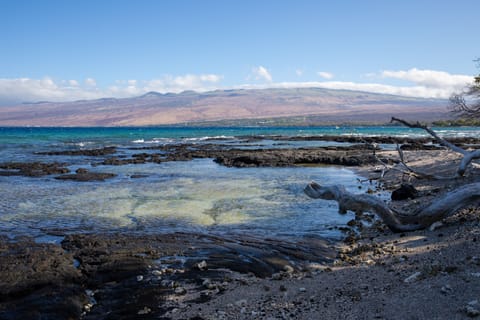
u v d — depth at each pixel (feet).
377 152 137.90
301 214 50.31
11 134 323.98
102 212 51.75
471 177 62.39
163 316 23.39
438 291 22.79
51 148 178.40
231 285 27.94
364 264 30.48
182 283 28.63
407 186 56.24
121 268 31.42
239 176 87.92
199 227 44.34
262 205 55.77
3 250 35.78
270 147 190.29
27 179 82.64
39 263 32.04
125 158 132.26
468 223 36.76
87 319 23.50
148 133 389.19
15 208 54.29
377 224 44.09
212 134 370.32
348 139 242.58
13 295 26.61
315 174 91.56
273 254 34.88
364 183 76.02
